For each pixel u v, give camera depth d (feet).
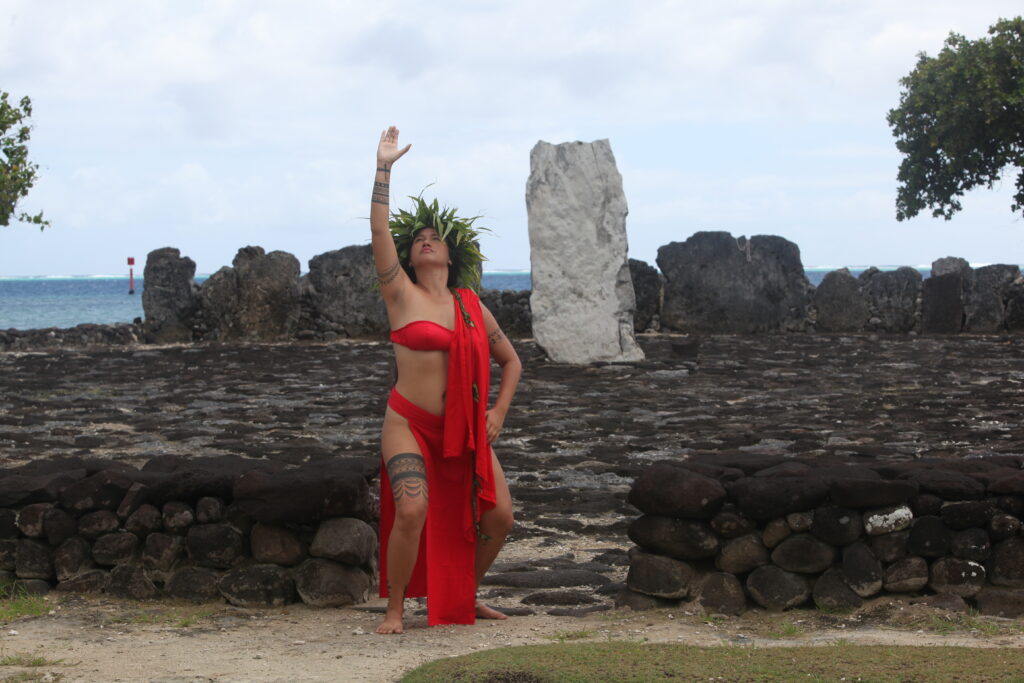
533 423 36.40
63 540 17.21
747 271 72.84
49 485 17.42
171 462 18.83
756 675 11.31
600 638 14.12
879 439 31.76
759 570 15.64
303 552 16.56
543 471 28.22
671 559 15.92
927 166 86.69
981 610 15.24
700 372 51.24
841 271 73.31
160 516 17.02
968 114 80.38
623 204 54.08
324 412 39.42
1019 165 79.25
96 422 37.22
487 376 15.89
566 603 16.76
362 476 16.65
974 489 15.33
